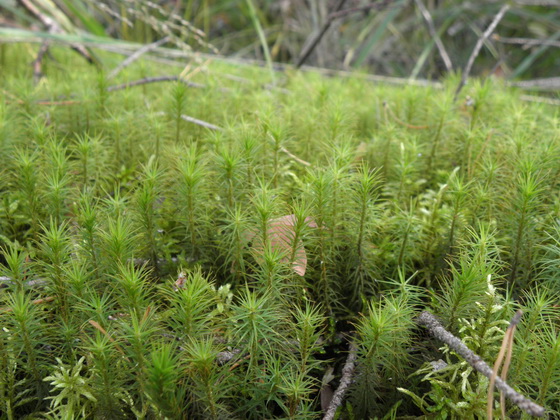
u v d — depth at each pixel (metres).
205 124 0.26
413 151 0.24
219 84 0.34
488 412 0.13
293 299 0.18
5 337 0.15
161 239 0.20
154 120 0.26
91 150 0.23
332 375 0.17
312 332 0.15
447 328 0.17
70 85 0.31
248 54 0.63
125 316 0.16
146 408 0.15
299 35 0.64
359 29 0.65
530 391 0.16
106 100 0.29
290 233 0.17
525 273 0.19
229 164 0.20
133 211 0.19
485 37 0.36
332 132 0.25
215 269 0.20
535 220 0.19
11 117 0.24
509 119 0.26
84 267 0.16
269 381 0.15
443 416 0.15
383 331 0.15
